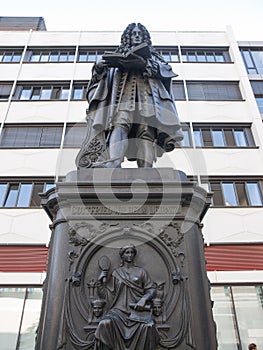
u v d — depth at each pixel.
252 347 8.17
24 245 10.16
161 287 1.78
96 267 1.84
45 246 10.14
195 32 17.17
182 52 16.48
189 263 1.89
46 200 2.34
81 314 1.67
